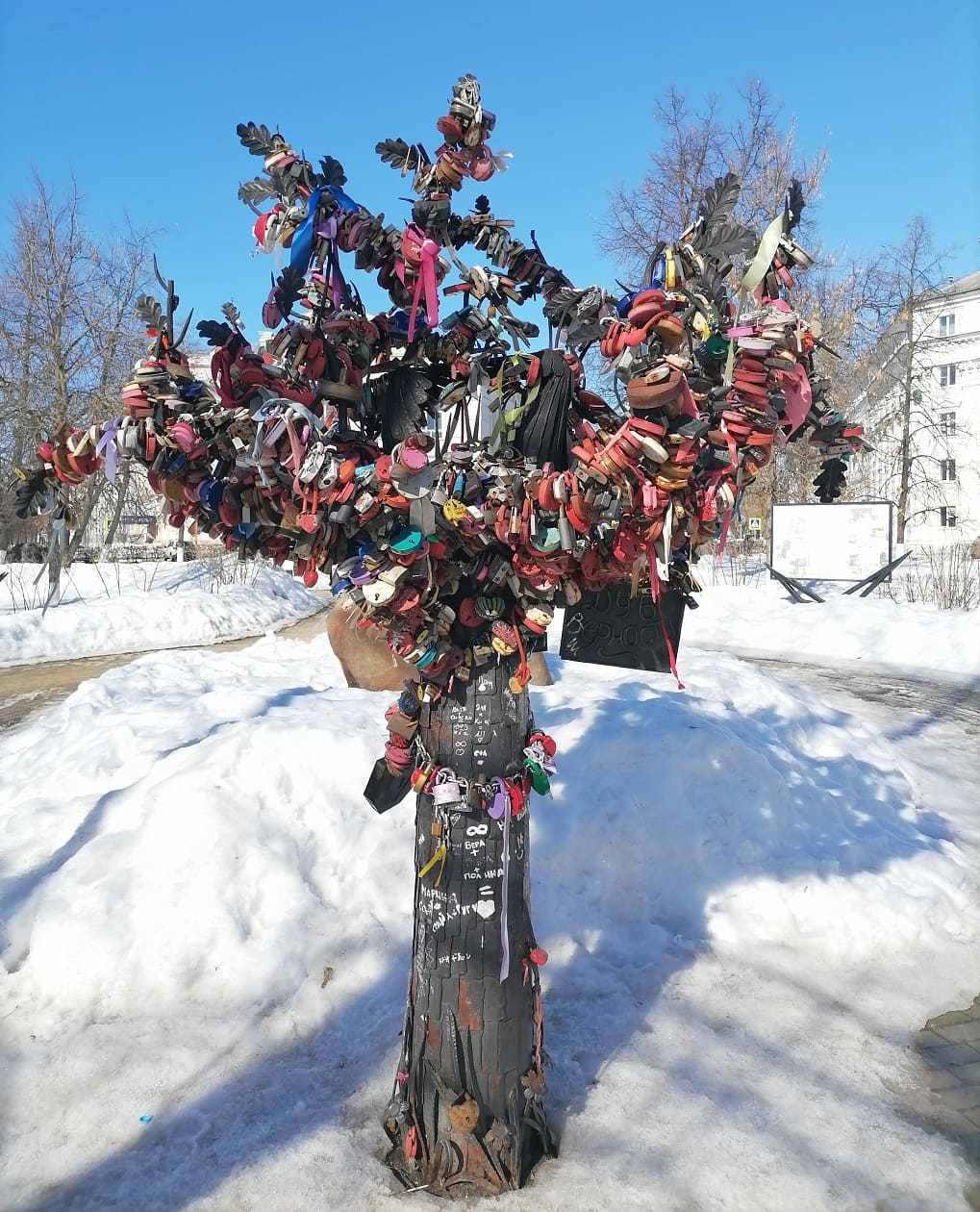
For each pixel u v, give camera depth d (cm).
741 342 180
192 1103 252
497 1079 215
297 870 347
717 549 205
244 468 179
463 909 212
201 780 376
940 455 3516
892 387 2428
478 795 211
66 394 2100
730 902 353
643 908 355
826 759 512
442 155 210
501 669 214
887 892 362
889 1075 263
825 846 401
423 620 199
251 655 841
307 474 173
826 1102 250
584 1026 286
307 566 196
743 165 1991
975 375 3481
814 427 236
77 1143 238
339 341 210
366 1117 245
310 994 302
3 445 2048
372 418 226
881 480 2655
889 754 566
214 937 317
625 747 409
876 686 905
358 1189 219
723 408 184
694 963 326
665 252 191
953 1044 280
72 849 372
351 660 551
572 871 360
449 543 191
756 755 416
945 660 1020
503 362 212
